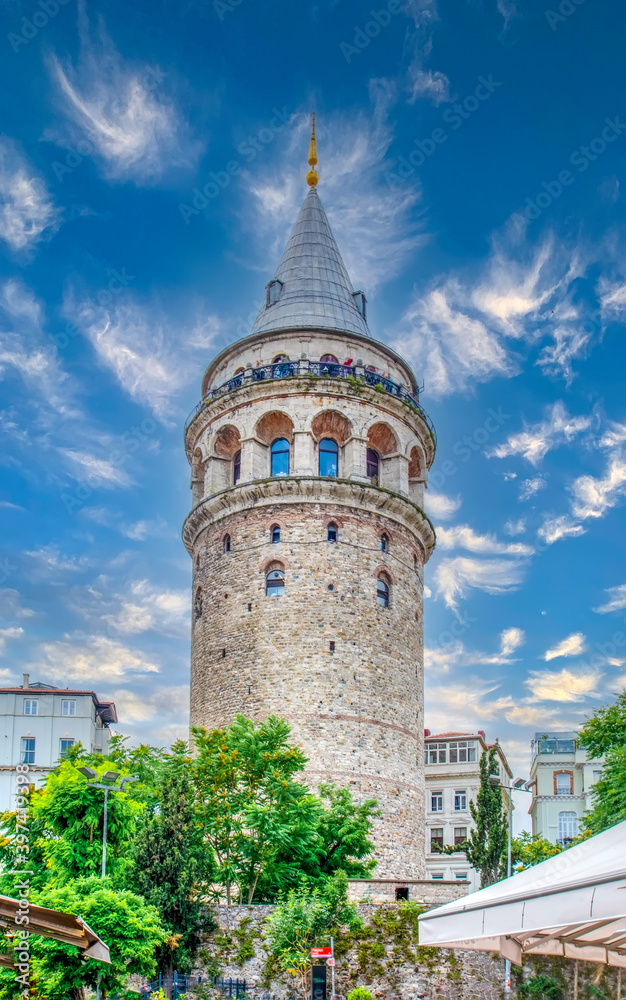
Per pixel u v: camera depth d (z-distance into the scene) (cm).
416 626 6106
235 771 4719
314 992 3866
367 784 5425
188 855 4156
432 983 3994
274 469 6094
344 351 6253
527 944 2217
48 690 7869
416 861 5553
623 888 1578
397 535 6075
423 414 6356
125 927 3173
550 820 9550
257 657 5625
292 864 4509
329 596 5703
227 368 6469
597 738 5341
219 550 6006
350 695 5550
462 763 8725
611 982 3900
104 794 3825
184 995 3975
